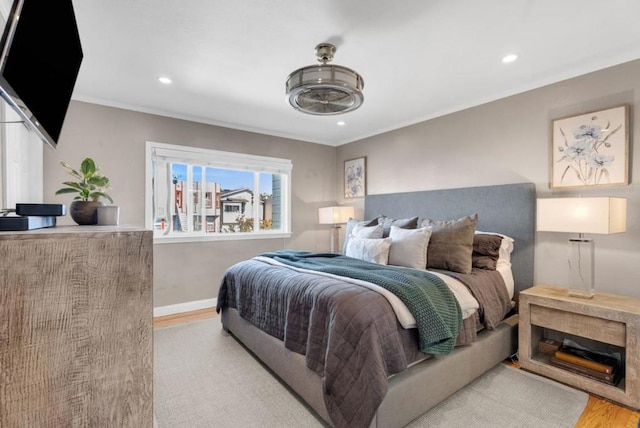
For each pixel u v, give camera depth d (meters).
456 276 2.33
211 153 3.94
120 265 0.78
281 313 2.14
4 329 0.66
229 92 3.06
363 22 1.95
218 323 3.35
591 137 2.47
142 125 3.50
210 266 3.96
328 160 5.05
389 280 1.93
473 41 2.16
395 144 4.16
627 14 1.87
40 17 1.00
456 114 3.45
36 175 2.79
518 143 2.93
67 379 0.72
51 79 1.22
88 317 0.74
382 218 3.60
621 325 1.93
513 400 1.96
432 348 1.74
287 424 1.76
